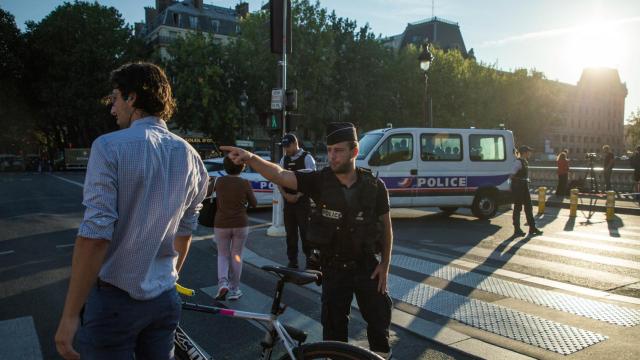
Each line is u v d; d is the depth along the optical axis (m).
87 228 1.67
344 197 2.71
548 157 57.47
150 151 1.86
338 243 2.71
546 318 4.52
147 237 1.85
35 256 7.29
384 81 46.09
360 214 2.71
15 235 9.13
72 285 1.67
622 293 5.41
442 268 6.47
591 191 17.23
